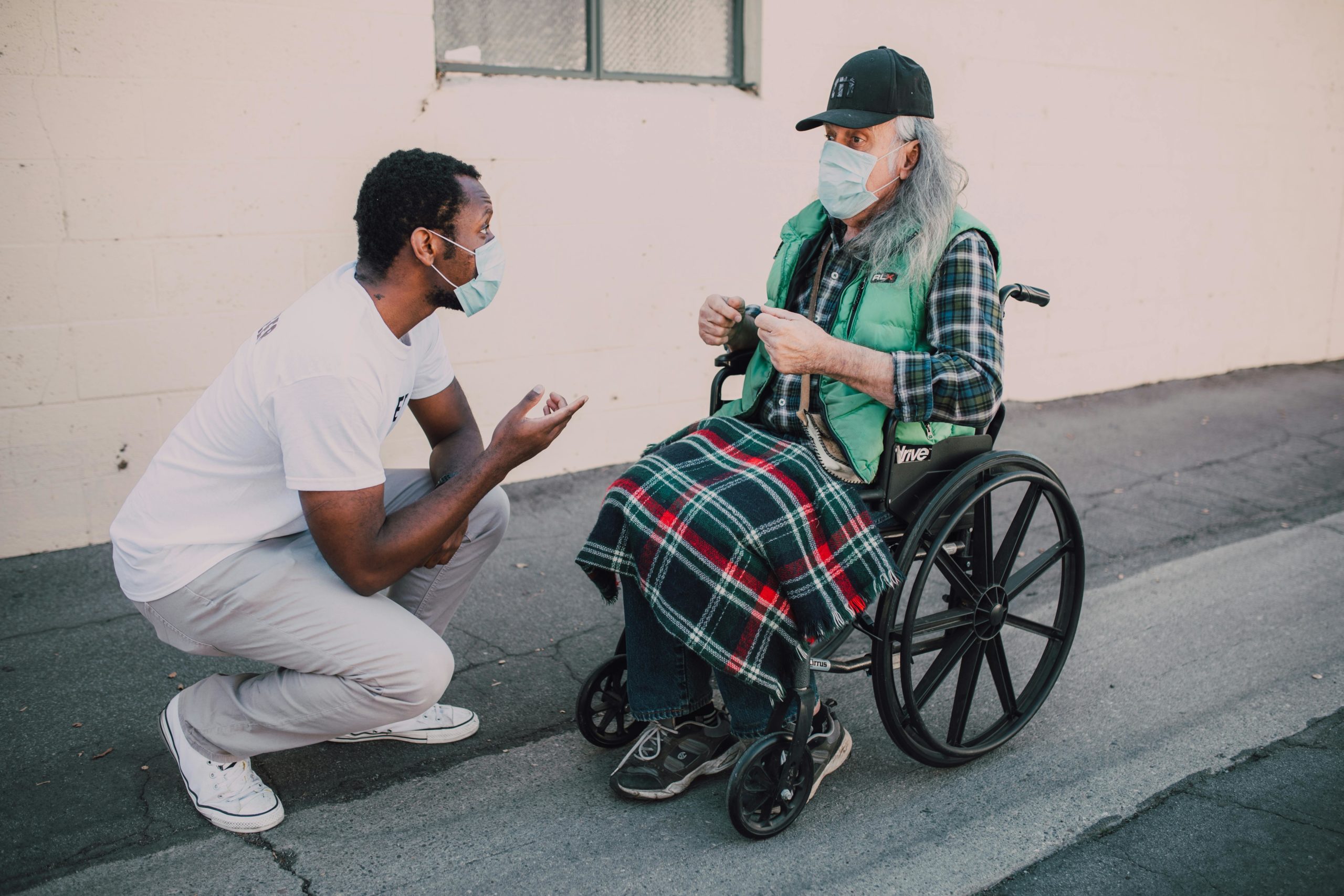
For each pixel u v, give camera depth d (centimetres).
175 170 332
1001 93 514
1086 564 374
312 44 346
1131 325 602
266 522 205
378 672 207
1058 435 523
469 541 241
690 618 208
